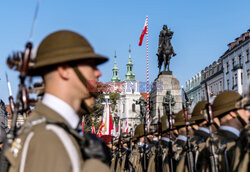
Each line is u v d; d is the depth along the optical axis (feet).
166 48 66.13
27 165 4.60
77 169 4.73
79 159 4.91
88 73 5.47
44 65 5.21
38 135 4.71
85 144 5.13
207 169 14.06
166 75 65.16
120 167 35.96
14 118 5.38
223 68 160.86
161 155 22.04
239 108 10.07
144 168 26.50
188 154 16.03
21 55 5.51
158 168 22.29
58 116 5.32
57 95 5.41
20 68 5.16
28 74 5.48
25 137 4.97
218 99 11.60
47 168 4.45
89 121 83.97
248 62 135.54
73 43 5.38
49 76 5.41
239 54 143.64
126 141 34.86
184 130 18.86
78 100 5.57
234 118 11.09
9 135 5.18
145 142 26.84
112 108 103.96
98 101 77.00
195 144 16.39
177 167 17.58
